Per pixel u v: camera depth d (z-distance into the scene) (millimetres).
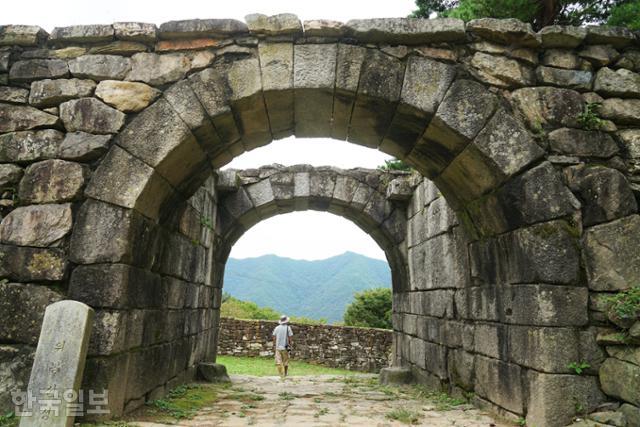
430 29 4191
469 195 4781
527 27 4207
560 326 3783
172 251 5406
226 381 7219
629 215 3975
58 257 3881
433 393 6266
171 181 4516
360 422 4430
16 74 4250
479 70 4250
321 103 4461
